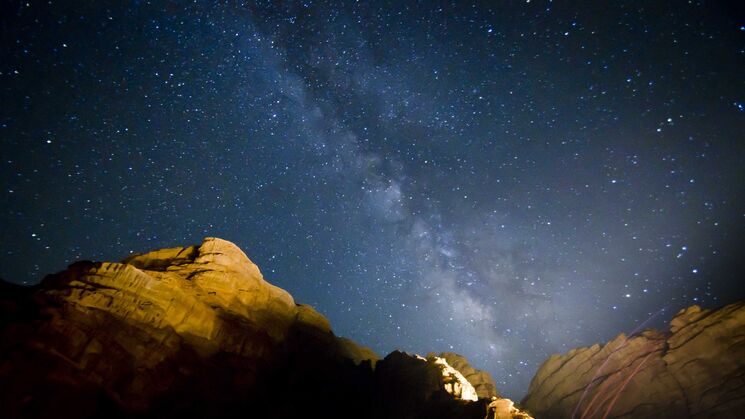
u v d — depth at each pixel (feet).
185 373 49.44
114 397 41.52
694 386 74.18
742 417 64.80
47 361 38.88
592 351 99.76
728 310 79.61
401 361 75.36
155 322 51.03
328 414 60.23
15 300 46.42
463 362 100.68
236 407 52.03
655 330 94.32
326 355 75.25
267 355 62.34
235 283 69.51
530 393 107.45
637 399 80.12
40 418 35.73
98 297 47.73
